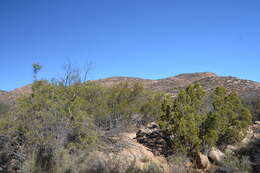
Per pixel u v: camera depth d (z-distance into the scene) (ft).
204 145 27.37
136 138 33.91
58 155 20.48
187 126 26.58
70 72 32.40
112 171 20.71
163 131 28.81
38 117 22.29
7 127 21.34
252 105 52.44
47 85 26.32
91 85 32.81
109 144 27.45
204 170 25.18
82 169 20.30
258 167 24.40
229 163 24.07
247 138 33.83
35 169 19.10
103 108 31.78
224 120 29.99
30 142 20.58
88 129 23.93
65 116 22.86
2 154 20.75
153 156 27.12
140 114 40.81
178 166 23.71
